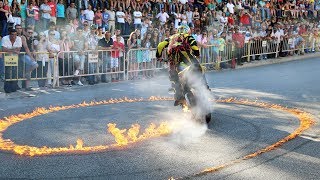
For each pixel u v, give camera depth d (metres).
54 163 5.54
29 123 7.88
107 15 16.64
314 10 28.44
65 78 12.76
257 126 7.39
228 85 12.62
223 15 21.00
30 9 14.48
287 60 20.72
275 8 25.70
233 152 5.90
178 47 7.54
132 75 14.21
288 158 5.64
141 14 17.75
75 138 6.75
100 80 13.52
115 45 13.63
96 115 8.52
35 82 13.06
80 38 12.91
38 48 12.14
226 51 17.27
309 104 9.48
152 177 5.00
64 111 8.98
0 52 11.24
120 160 5.62
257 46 19.55
